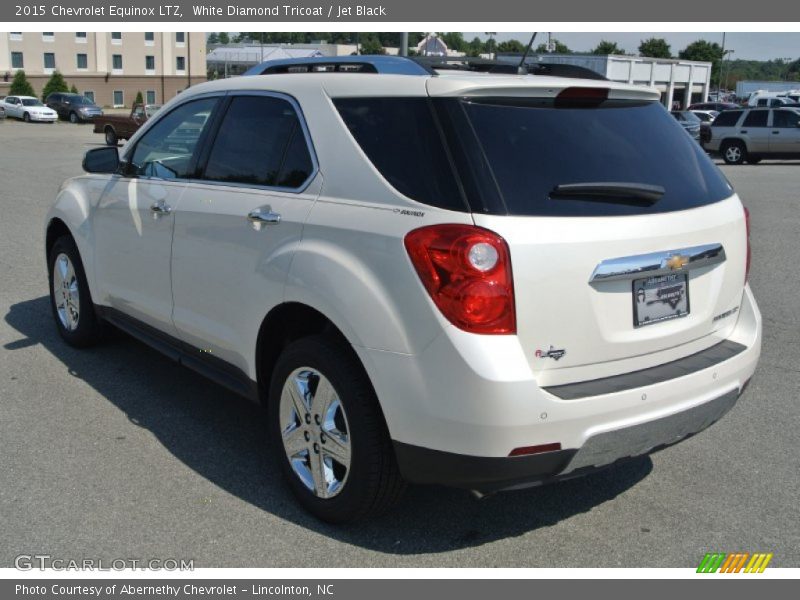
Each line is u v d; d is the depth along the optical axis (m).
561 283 2.99
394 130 3.29
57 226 5.87
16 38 65.31
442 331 2.93
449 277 2.91
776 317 7.18
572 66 4.06
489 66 4.10
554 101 3.34
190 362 4.45
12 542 3.42
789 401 5.18
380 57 4.00
